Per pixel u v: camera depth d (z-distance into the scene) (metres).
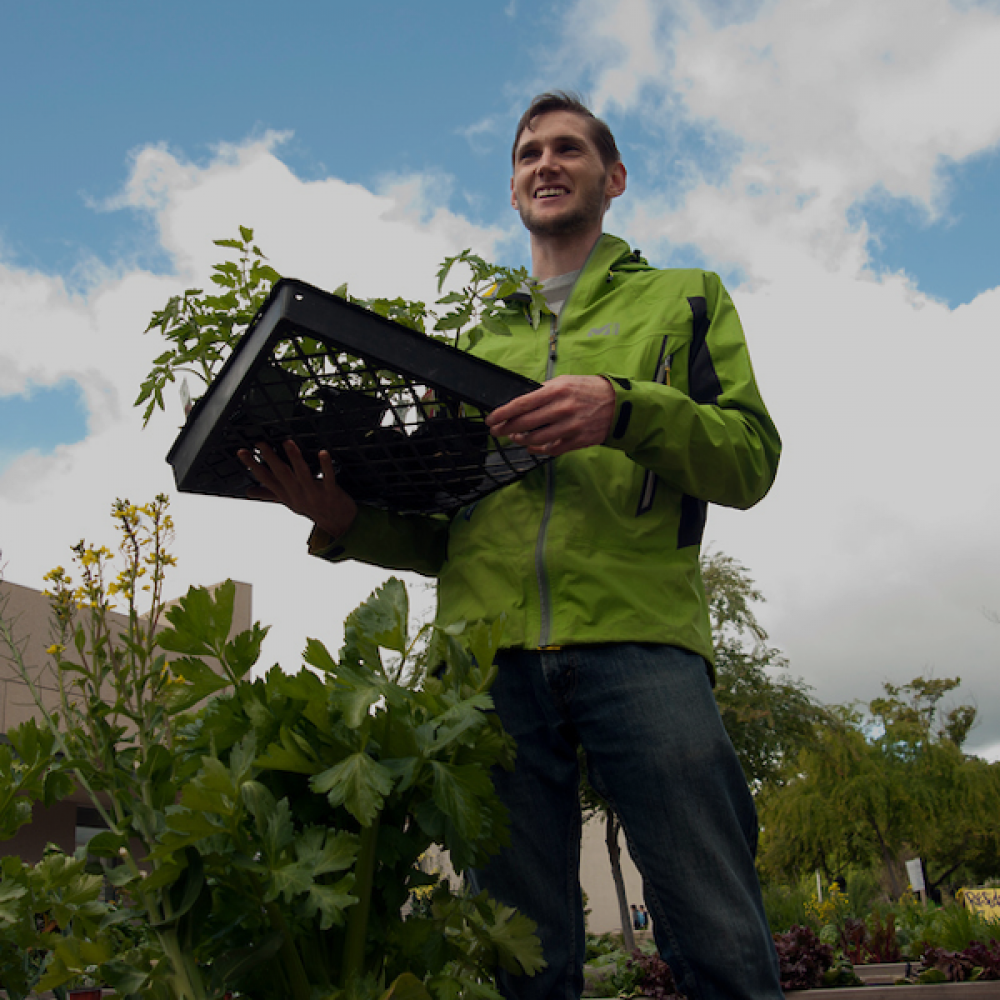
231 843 0.60
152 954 0.66
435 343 1.04
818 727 15.20
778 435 1.43
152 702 0.78
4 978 0.89
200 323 1.25
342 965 0.65
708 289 1.50
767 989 1.17
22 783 0.80
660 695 1.24
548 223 1.63
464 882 0.98
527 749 1.31
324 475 1.25
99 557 1.04
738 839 1.23
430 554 1.51
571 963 1.28
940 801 22.48
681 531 1.38
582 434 1.16
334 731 0.65
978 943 5.16
